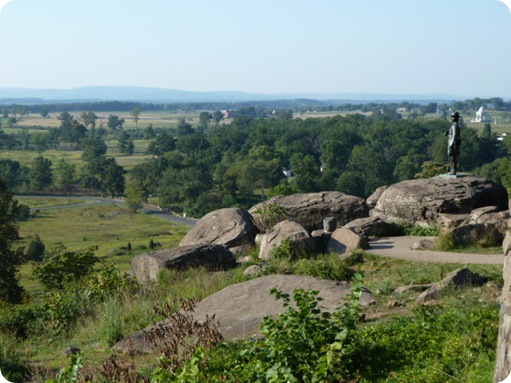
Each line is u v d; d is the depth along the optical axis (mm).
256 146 184750
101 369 13125
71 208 149750
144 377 11711
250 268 22094
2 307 22250
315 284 17188
